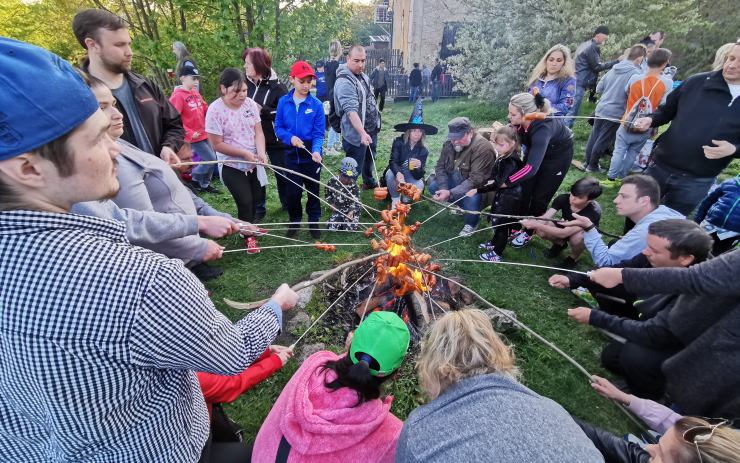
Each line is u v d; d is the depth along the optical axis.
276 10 7.32
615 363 2.88
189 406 1.24
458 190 4.45
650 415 2.12
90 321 0.83
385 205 5.45
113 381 0.90
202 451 1.47
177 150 3.27
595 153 6.48
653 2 9.82
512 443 1.03
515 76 10.93
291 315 3.40
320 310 3.47
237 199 4.16
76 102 0.81
